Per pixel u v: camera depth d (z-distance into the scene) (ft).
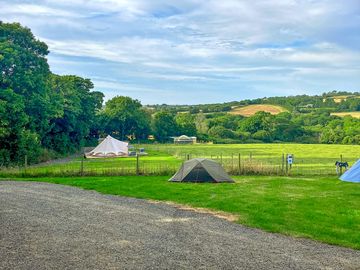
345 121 428.15
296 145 355.97
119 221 46.01
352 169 83.56
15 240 37.01
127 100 400.06
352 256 33.81
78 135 263.49
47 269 29.25
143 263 30.99
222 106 626.23
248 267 30.37
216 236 39.65
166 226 43.80
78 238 38.19
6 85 155.74
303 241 38.22
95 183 79.15
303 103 606.55
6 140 142.31
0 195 64.23
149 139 424.05
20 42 170.60
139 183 78.84
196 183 78.79
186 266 30.42
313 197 61.52
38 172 92.99
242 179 85.92
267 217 47.93
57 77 235.20
